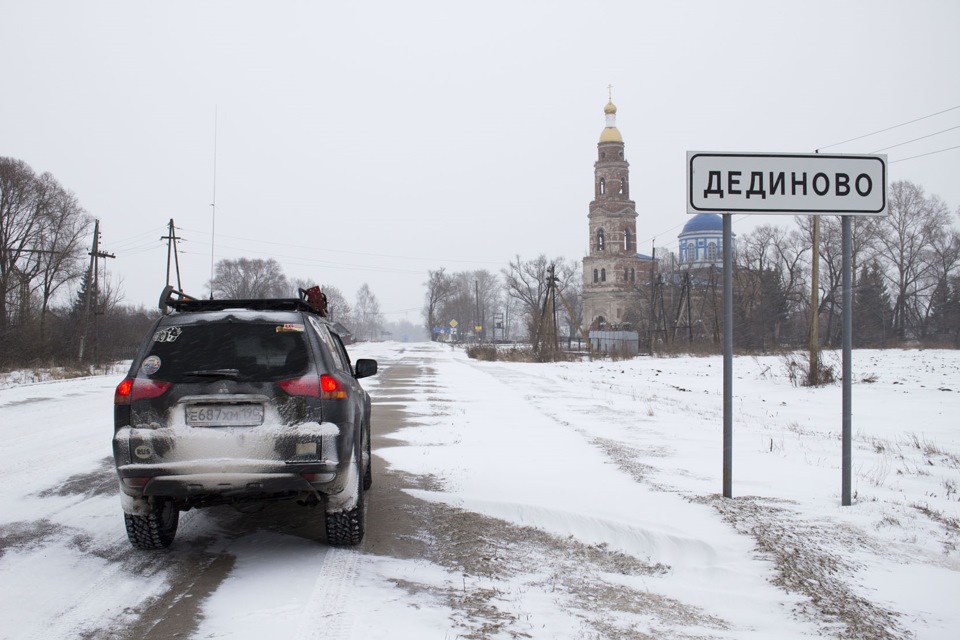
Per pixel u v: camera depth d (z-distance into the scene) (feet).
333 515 18.97
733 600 15.80
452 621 14.46
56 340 124.98
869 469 30.35
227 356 17.88
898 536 19.51
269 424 17.44
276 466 17.21
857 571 16.90
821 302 243.81
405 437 38.40
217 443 17.17
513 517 22.62
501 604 15.51
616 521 20.63
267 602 15.42
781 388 85.15
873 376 88.17
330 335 22.50
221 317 18.44
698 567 17.80
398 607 15.19
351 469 18.62
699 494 23.95
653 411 51.34
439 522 22.00
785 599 15.58
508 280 324.80
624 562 18.65
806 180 23.77
